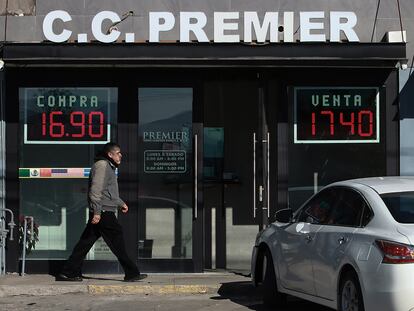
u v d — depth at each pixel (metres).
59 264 10.99
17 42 10.37
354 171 11.17
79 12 11.09
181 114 11.05
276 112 11.09
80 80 10.98
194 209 10.95
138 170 11.05
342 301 6.79
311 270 7.46
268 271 8.68
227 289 9.86
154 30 10.68
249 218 11.87
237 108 11.84
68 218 11.10
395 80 11.16
